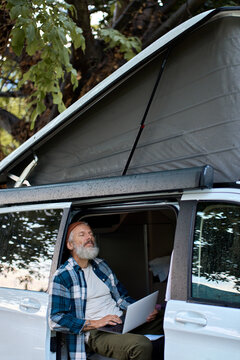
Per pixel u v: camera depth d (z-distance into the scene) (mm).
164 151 3656
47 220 3576
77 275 3543
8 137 9383
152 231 4582
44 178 4227
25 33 4535
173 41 3447
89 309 3602
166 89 3664
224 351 2605
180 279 2836
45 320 3309
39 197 3602
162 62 3611
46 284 3418
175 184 2912
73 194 3416
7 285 3650
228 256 2750
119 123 3854
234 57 3414
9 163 4113
